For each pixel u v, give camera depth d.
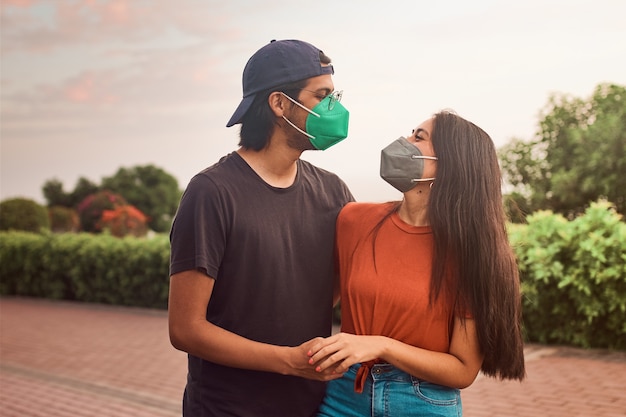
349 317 2.43
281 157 2.45
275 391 2.42
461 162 2.28
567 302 7.32
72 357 8.36
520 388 5.93
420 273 2.29
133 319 11.27
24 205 21.67
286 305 2.42
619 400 5.46
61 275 14.11
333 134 2.39
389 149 2.32
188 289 2.28
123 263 12.66
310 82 2.39
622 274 6.87
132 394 6.55
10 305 13.68
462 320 2.26
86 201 24.48
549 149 12.58
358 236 2.46
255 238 2.36
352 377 2.39
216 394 2.40
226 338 2.25
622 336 7.14
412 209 2.37
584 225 7.29
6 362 8.23
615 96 12.19
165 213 30.25
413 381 2.29
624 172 11.50
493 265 2.23
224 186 2.35
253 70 2.43
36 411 6.13
